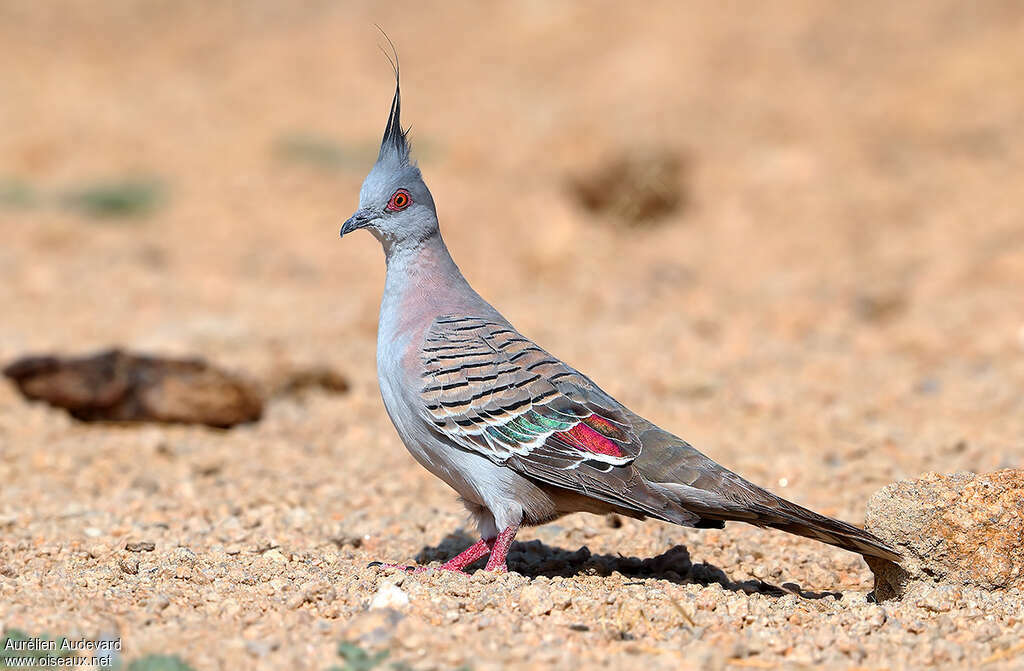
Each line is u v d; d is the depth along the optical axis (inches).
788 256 966.4
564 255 941.8
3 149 1274.6
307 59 1649.9
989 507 320.2
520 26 1691.7
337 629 285.1
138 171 1237.7
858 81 1418.6
